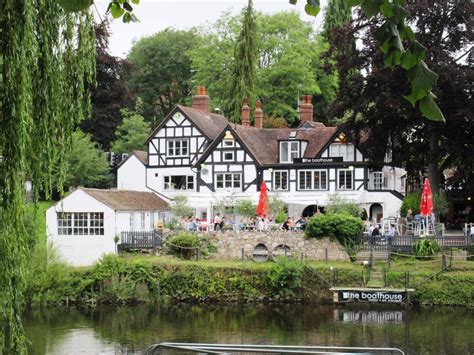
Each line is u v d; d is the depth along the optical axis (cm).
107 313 3712
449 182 4812
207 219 5441
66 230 4481
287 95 7381
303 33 7525
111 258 4044
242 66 6931
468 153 4559
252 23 6962
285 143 5497
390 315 3516
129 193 4959
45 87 1277
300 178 5384
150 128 7800
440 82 4353
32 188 1297
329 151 5331
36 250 3919
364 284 3809
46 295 3906
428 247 3997
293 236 4166
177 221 4831
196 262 4084
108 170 6297
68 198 4466
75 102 1335
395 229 4378
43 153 1284
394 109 4631
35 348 2920
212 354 1006
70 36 1330
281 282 3866
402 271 3834
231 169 5531
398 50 545
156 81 8525
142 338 3111
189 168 5750
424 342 2914
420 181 5578
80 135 5962
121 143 6650
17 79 1173
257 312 3672
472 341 2922
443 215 5103
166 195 5731
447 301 3694
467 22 4466
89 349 2902
